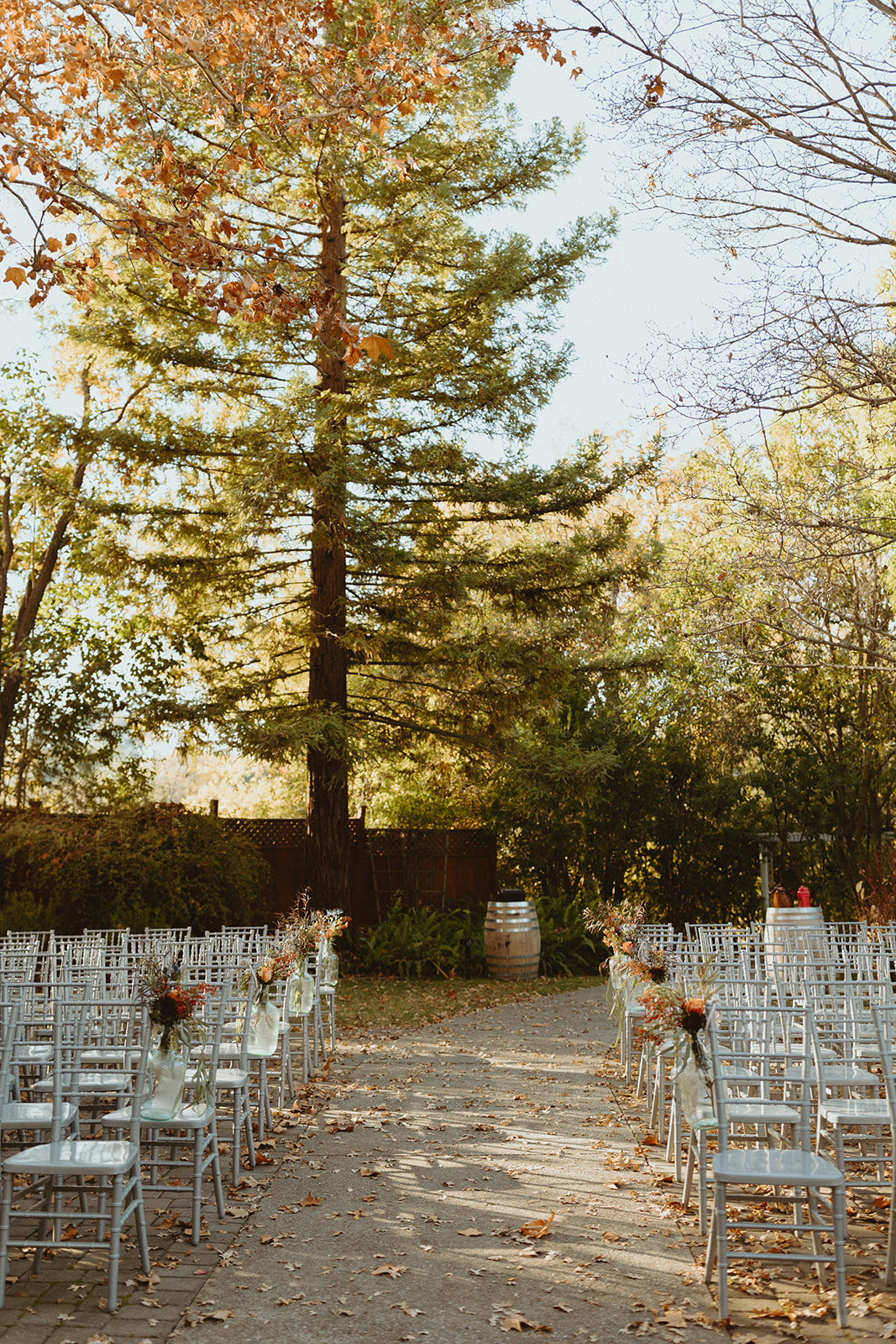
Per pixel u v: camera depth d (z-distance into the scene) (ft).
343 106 24.34
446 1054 32.24
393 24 25.44
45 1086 17.92
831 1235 16.40
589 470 51.57
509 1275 15.08
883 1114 16.31
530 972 50.11
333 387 49.44
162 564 48.32
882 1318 13.52
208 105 25.12
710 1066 16.58
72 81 23.72
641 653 62.49
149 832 48.60
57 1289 14.64
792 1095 19.99
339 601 49.08
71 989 21.59
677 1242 16.37
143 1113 16.42
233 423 57.36
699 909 63.62
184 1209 17.94
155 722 48.06
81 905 47.91
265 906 54.70
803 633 36.40
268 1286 14.70
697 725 64.75
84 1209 17.22
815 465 36.35
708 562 36.60
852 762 62.75
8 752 59.31
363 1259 15.69
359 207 50.75
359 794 73.92
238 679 51.96
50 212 24.34
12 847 47.98
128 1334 13.14
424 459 49.03
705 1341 12.98
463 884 59.41
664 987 17.25
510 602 52.21
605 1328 13.37
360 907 57.41
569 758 51.16
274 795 87.81
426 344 48.32
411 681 53.47
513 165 49.39
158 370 48.39
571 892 62.49
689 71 27.84
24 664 58.80
